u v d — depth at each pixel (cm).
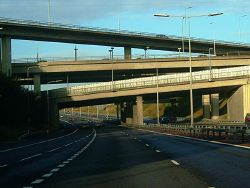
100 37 12288
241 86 10350
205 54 13450
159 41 13212
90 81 13862
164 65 11919
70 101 11181
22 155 3016
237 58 12300
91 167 1988
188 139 4644
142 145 3750
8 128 8119
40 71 11206
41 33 11288
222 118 12412
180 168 1859
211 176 1571
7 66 10788
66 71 11369
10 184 1457
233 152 2695
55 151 3319
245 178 1507
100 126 13288
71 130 10956
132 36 12688
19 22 10819
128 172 1759
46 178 1605
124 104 14238
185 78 10575
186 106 15425
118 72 12294
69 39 11750
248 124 7500
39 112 10312
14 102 8888
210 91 11219
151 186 1359
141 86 10931
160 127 8538
